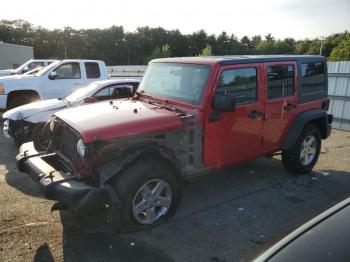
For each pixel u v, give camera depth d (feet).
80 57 330.13
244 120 15.64
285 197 16.58
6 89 32.94
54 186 11.91
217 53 350.84
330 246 6.46
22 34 299.99
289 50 333.21
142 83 17.70
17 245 12.14
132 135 12.58
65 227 13.39
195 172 14.47
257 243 12.57
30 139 22.86
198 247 12.28
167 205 13.53
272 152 17.62
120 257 11.62
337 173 20.24
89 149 12.03
